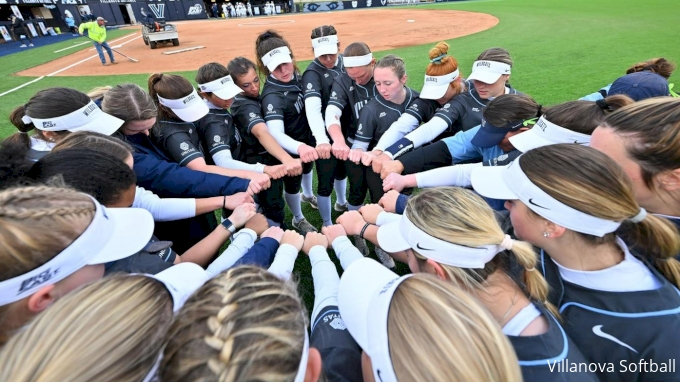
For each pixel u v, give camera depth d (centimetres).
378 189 276
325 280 158
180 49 1669
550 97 699
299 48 1575
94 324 69
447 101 273
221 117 258
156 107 215
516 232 133
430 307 79
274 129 285
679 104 124
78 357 64
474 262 111
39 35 2523
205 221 238
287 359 67
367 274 113
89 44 1911
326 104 344
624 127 130
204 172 206
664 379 102
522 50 1148
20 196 95
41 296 95
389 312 84
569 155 114
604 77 801
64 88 188
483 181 145
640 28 1382
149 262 141
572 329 115
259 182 210
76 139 160
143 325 74
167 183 196
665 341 103
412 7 3344
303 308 88
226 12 3578
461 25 1923
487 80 247
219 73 241
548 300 124
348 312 107
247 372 61
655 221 113
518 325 104
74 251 98
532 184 116
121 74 1187
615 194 105
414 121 276
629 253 118
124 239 120
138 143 212
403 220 130
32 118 182
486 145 207
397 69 261
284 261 166
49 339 66
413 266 137
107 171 139
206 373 61
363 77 301
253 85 283
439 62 255
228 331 65
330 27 319
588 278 115
